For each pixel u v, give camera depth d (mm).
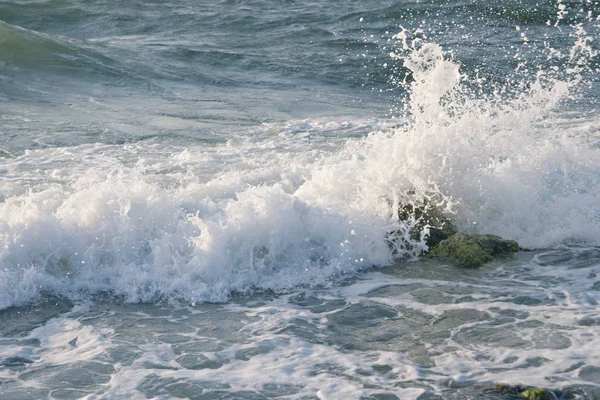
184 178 33000
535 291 22219
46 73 58125
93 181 32438
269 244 24656
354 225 25859
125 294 22906
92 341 19672
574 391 16141
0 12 87938
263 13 86750
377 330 19922
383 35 74688
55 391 16984
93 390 17000
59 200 27438
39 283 22969
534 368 17234
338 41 72500
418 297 22219
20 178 33469
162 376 17562
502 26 75438
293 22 82062
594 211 28031
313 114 48469
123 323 20875
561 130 39562
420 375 17141
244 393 16641
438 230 26953
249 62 64875
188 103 51500
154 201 25641
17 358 18719
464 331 19516
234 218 24797
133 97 53250
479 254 25047
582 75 57562
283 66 63688
